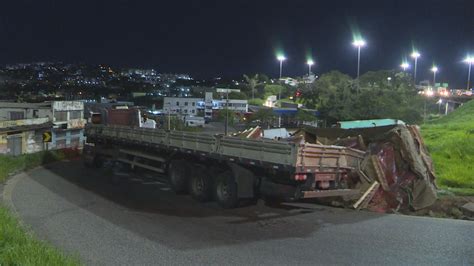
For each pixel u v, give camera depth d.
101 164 22.92
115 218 11.40
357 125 19.83
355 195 12.67
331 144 14.33
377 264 7.69
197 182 13.84
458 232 9.90
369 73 92.88
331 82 99.62
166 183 17.73
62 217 11.49
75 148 31.98
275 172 11.55
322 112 69.25
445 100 91.06
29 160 24.55
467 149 22.02
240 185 12.35
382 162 13.03
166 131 15.79
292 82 155.12
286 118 91.00
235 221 11.10
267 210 12.42
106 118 23.67
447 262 7.82
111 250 8.53
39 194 15.08
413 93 76.81
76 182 18.00
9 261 6.21
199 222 10.96
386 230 10.07
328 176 11.70
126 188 16.42
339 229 10.20
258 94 144.25
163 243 9.05
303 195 11.13
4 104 57.34
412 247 8.72
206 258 8.03
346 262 7.79
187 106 119.06
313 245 8.88
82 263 7.28
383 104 59.62
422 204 12.86
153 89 191.38
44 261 6.37
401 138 13.16
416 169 12.94
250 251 8.47
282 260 7.91
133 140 18.38
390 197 12.84
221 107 110.44
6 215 9.27
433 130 34.78
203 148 13.64
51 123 48.94
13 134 42.31
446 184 16.30
